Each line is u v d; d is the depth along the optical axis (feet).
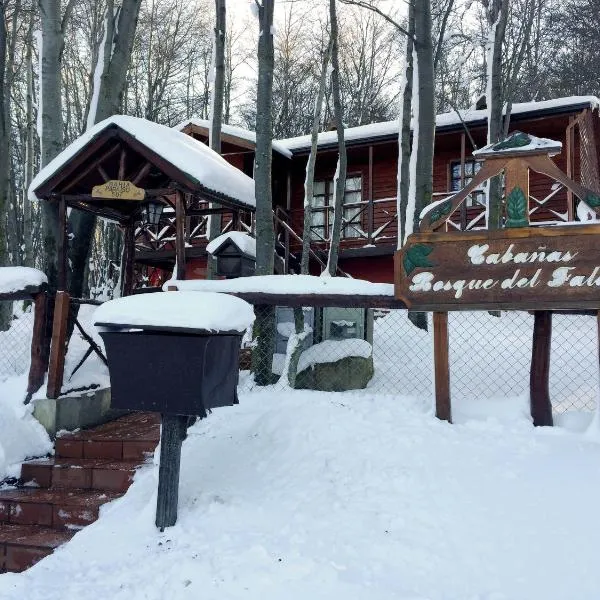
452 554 9.86
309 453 13.33
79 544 12.12
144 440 16.37
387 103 83.25
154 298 11.31
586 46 62.34
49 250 21.39
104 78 22.31
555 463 12.06
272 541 10.55
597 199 13.39
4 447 16.49
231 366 12.32
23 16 48.47
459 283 14.16
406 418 14.28
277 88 77.25
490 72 37.42
